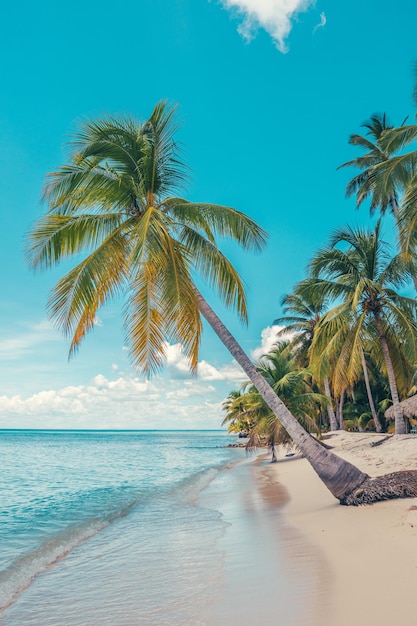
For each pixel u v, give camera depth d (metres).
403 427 21.28
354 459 17.67
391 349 23.17
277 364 23.89
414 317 21.92
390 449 18.17
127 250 12.25
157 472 27.19
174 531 10.03
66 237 12.38
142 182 12.56
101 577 6.91
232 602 5.24
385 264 22.33
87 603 5.77
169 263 11.52
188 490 17.69
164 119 13.12
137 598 5.78
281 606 4.93
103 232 12.86
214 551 7.84
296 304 36.28
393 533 7.08
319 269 22.23
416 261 20.19
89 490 19.00
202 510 12.77
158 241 10.57
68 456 46.97
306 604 4.89
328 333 22.27
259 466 26.78
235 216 12.34
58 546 9.30
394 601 4.62
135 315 10.95
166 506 13.88
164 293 11.23
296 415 22.39
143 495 16.81
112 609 5.46
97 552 8.59
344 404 44.19
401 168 14.12
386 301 21.62
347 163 29.02
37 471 28.83
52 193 12.12
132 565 7.46
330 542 7.31
